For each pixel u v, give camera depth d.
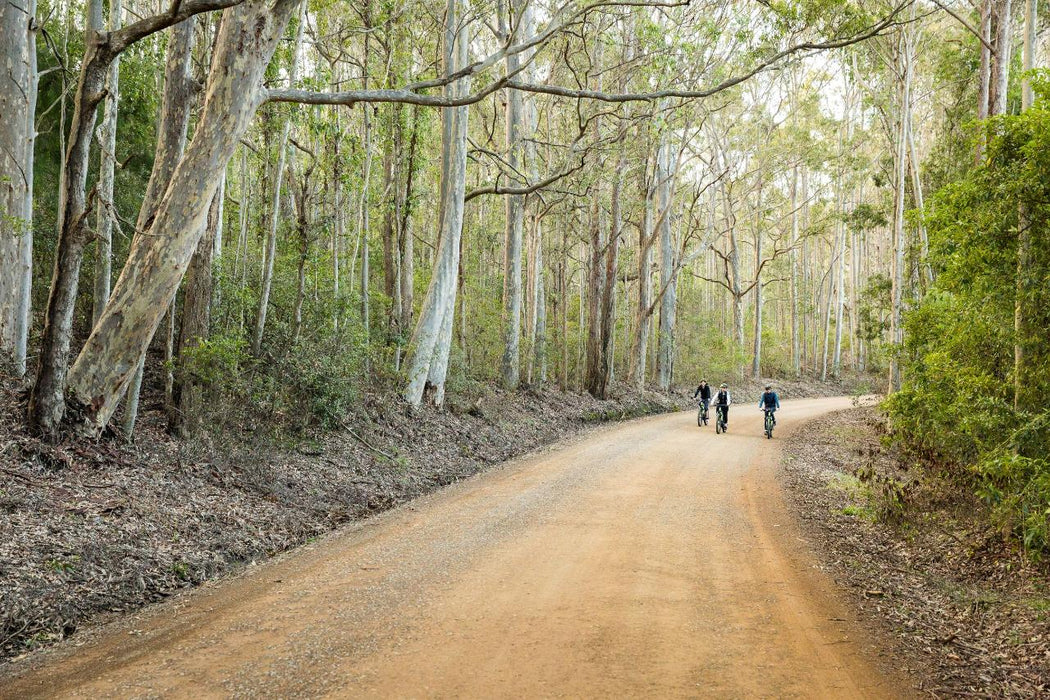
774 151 37.53
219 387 11.04
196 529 7.66
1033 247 7.34
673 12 18.50
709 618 5.44
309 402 13.08
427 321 17.81
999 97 18.33
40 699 3.95
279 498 9.55
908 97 26.66
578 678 4.24
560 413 23.95
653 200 36.75
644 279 32.97
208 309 11.39
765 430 20.69
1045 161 6.93
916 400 9.57
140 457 9.06
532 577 6.37
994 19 20.80
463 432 17.20
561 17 11.68
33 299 14.04
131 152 15.13
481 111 26.02
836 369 53.72
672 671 4.40
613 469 13.34
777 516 9.62
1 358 10.12
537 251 28.58
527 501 10.11
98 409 8.80
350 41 21.02
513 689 4.07
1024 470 6.99
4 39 10.38
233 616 5.36
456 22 19.08
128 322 8.90
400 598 5.74
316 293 14.94
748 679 4.35
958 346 9.09
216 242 13.26
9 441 7.85
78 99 8.10
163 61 15.62
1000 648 5.23
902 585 6.80
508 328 24.22
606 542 7.76
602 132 26.58
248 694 3.97
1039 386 7.45
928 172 27.97
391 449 13.78
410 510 9.62
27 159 10.56
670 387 37.38
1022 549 7.12
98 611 5.53
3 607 5.10
